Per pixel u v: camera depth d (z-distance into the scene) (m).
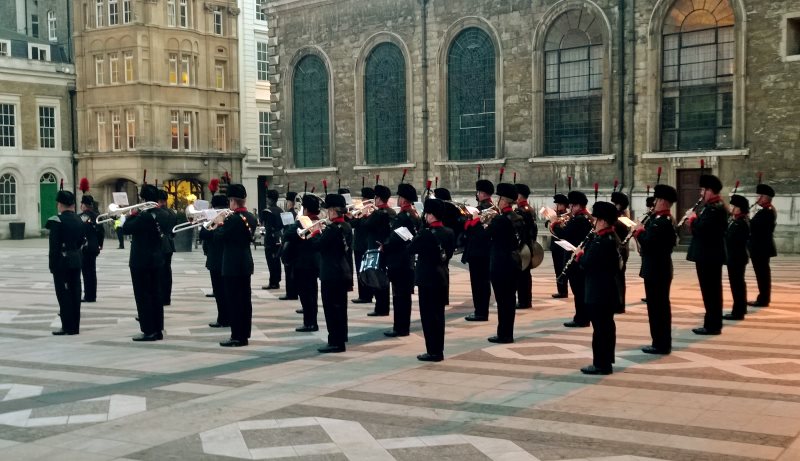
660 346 10.27
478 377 9.20
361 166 34.53
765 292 14.29
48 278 22.92
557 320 13.33
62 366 10.33
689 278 19.27
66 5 48.88
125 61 43.69
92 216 17.06
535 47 29.11
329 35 35.47
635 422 7.30
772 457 6.28
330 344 10.91
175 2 44.25
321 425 7.36
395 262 11.97
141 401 8.38
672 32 26.48
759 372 9.19
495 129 30.50
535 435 6.96
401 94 33.44
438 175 32.16
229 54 47.03
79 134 46.25
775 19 24.41
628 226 11.27
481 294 13.38
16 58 44.34
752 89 24.92
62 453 6.73
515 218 11.21
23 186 45.09
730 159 25.41
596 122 28.30
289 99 37.19
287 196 18.31
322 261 10.88
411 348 11.11
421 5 32.12
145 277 12.17
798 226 24.19
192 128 45.19
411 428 7.23
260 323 13.62
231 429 7.28
